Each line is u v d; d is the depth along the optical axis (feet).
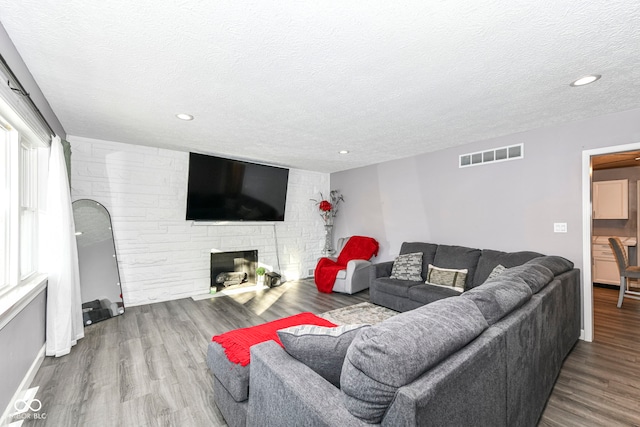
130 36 5.07
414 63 5.94
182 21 4.66
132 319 10.81
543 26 4.76
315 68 6.15
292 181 17.99
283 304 12.81
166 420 5.43
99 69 6.21
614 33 4.93
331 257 17.70
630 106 8.23
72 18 4.59
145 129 10.37
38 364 7.19
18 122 6.09
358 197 17.56
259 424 4.08
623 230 16.79
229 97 7.63
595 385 6.63
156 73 6.38
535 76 6.49
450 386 2.84
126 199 12.28
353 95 7.50
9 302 5.44
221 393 5.43
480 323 3.79
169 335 9.36
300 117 9.11
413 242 13.73
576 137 9.46
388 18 4.58
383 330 3.07
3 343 5.32
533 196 10.39
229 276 15.37
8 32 4.95
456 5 4.28
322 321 7.09
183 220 13.74
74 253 8.91
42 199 8.14
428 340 3.04
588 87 7.04
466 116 9.04
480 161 11.80
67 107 8.32
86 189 11.39
